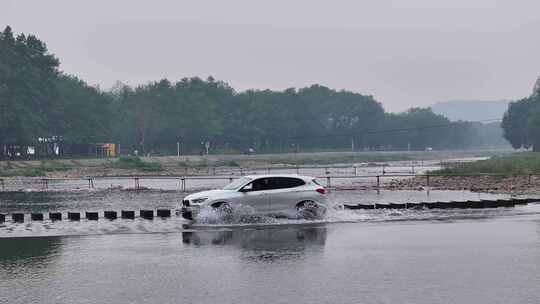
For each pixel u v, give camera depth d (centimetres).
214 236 2270
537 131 19050
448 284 1438
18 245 2077
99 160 12450
